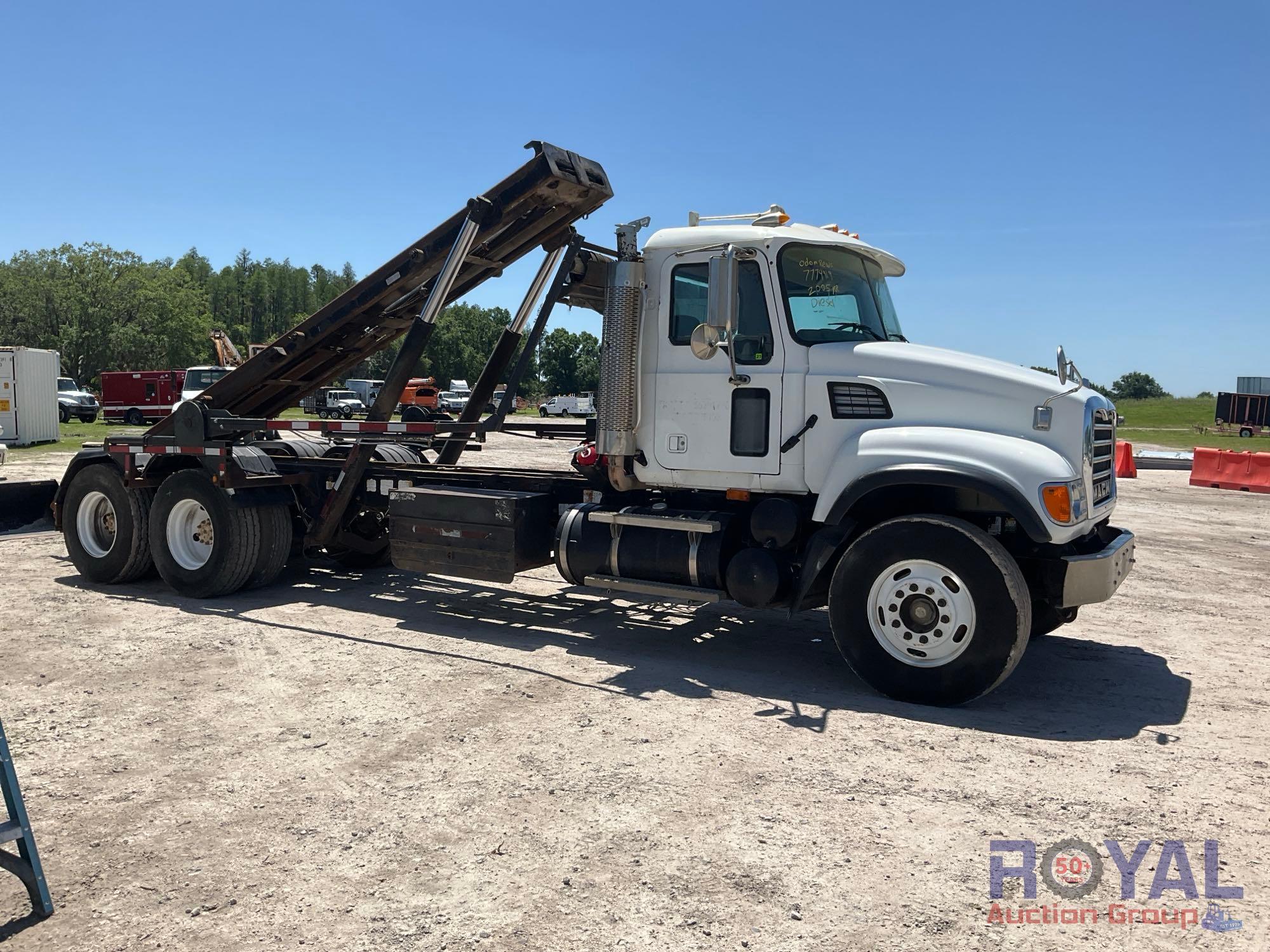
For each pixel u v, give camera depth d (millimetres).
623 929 2990
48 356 27562
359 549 9047
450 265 7168
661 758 4457
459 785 4113
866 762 4453
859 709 5285
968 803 3988
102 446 8828
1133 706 5418
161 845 3559
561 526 6727
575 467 7477
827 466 5879
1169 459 25422
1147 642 7008
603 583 6461
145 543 8516
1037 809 3932
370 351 9062
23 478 17312
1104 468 5965
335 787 4090
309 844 3562
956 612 5250
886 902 3170
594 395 7129
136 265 94375
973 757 4539
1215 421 62688
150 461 8398
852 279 6492
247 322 167625
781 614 7801
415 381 35719
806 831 3695
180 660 6078
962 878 3344
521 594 8453
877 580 5488
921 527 5340
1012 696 5613
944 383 5633
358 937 2941
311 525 8445
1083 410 5371
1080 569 5332
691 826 3734
